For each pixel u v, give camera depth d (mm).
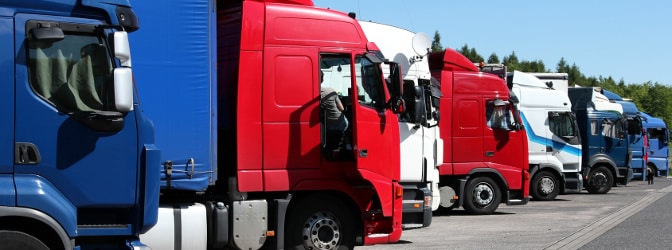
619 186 33594
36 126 6738
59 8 6879
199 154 9227
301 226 10438
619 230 15211
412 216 13102
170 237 9164
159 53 9055
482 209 18953
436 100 14727
